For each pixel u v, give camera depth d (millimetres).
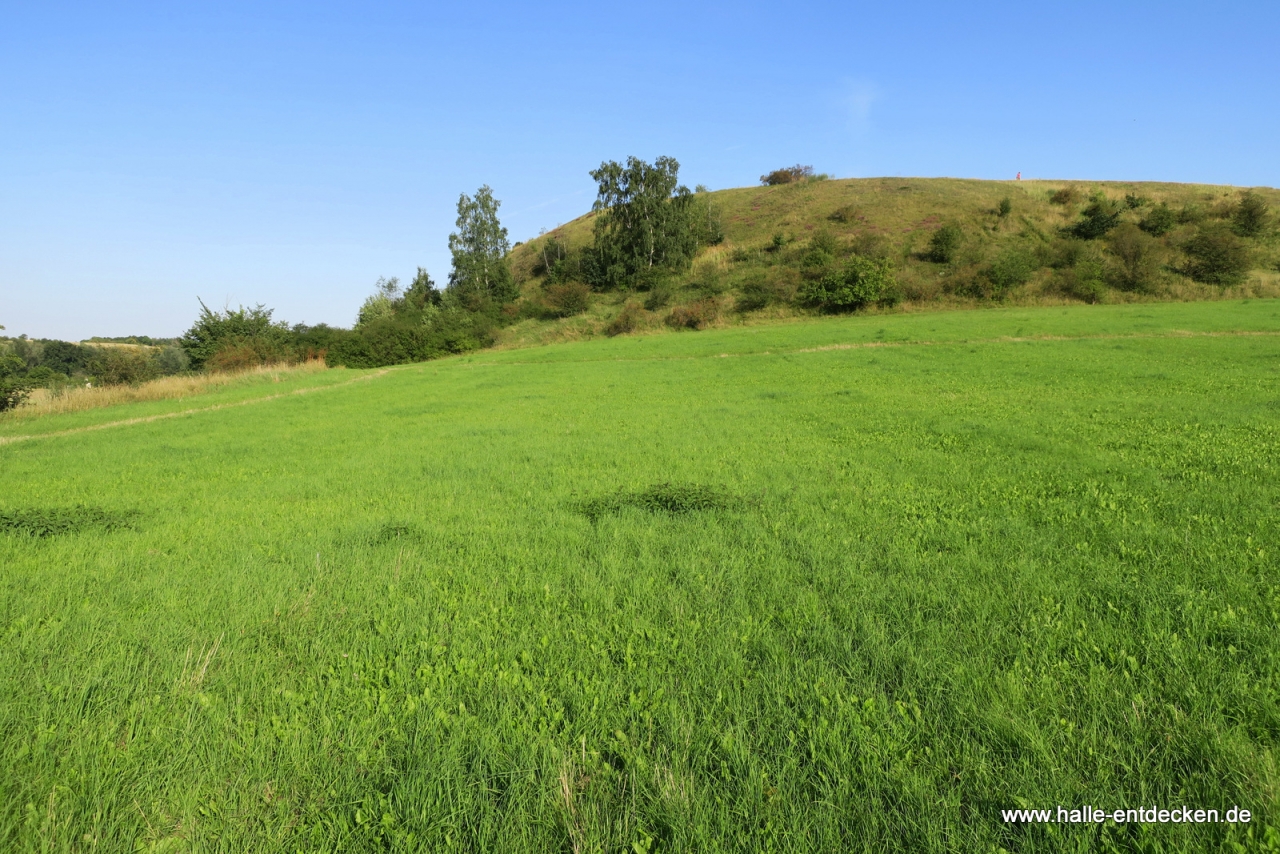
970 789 3223
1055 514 7648
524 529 8062
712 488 9703
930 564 6203
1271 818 2895
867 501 8672
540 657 4719
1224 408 14656
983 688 4008
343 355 53250
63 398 27359
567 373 34906
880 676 4270
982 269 54250
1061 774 3242
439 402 25156
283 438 17562
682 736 3678
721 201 88312
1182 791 3096
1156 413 14562
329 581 6406
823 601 5500
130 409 26125
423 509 9391
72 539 8320
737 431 15578
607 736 3783
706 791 3254
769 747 3602
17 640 5188
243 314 52656
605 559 6750
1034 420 14594
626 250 68875
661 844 2988
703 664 4480
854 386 23781
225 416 23203
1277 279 50500
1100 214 61906
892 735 3641
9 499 11148
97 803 3271
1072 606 5090
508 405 23344
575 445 14625
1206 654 4273
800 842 2936
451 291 75250
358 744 3734
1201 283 51281
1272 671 4020
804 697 4043
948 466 10609
